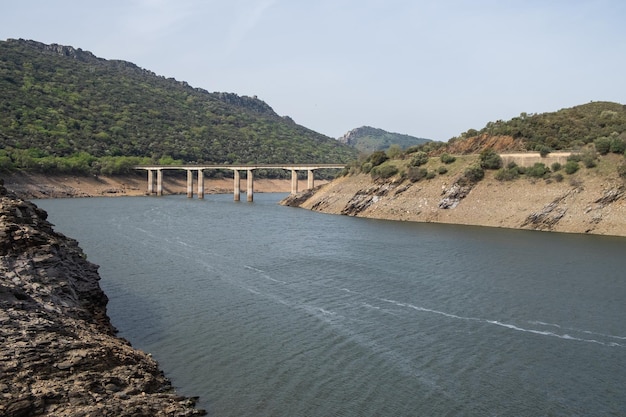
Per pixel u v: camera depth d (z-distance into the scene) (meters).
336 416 29.94
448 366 36.88
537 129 148.50
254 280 61.00
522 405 31.52
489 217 116.62
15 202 46.78
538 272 65.62
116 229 102.50
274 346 40.12
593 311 49.44
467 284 59.41
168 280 60.19
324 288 57.53
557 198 110.75
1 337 28.69
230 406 30.77
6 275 35.97
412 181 136.75
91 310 42.81
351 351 39.38
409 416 30.06
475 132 162.88
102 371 30.02
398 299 53.25
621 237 96.38
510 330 44.25
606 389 33.66
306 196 170.38
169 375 34.53
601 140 116.50
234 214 139.75
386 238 95.12
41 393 25.53
